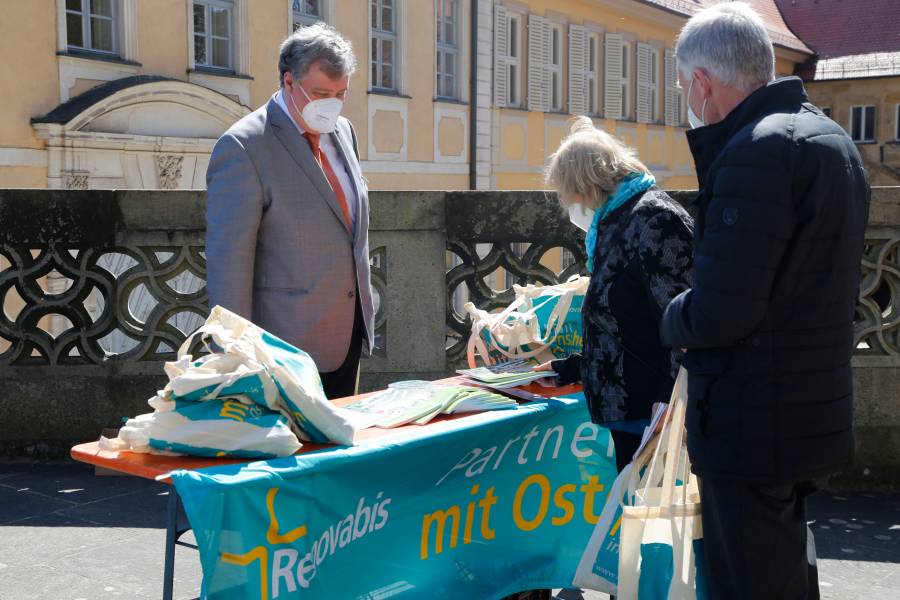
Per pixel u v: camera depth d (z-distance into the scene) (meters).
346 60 3.69
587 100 29.92
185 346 2.88
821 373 2.58
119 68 16.03
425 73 23.30
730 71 2.69
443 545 3.30
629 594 2.97
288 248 3.74
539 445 3.59
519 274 5.92
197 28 17.72
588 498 3.78
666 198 3.21
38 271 5.78
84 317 5.79
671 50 34.56
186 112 16.73
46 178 14.85
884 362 5.35
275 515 2.68
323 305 3.79
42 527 4.56
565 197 3.35
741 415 2.57
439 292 5.93
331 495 2.86
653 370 3.23
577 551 3.76
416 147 23.17
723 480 2.61
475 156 24.94
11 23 14.45
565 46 28.70
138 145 15.84
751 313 2.49
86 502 4.92
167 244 5.79
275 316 3.75
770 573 2.66
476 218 5.90
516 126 26.58
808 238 2.51
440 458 3.19
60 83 15.13
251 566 2.62
